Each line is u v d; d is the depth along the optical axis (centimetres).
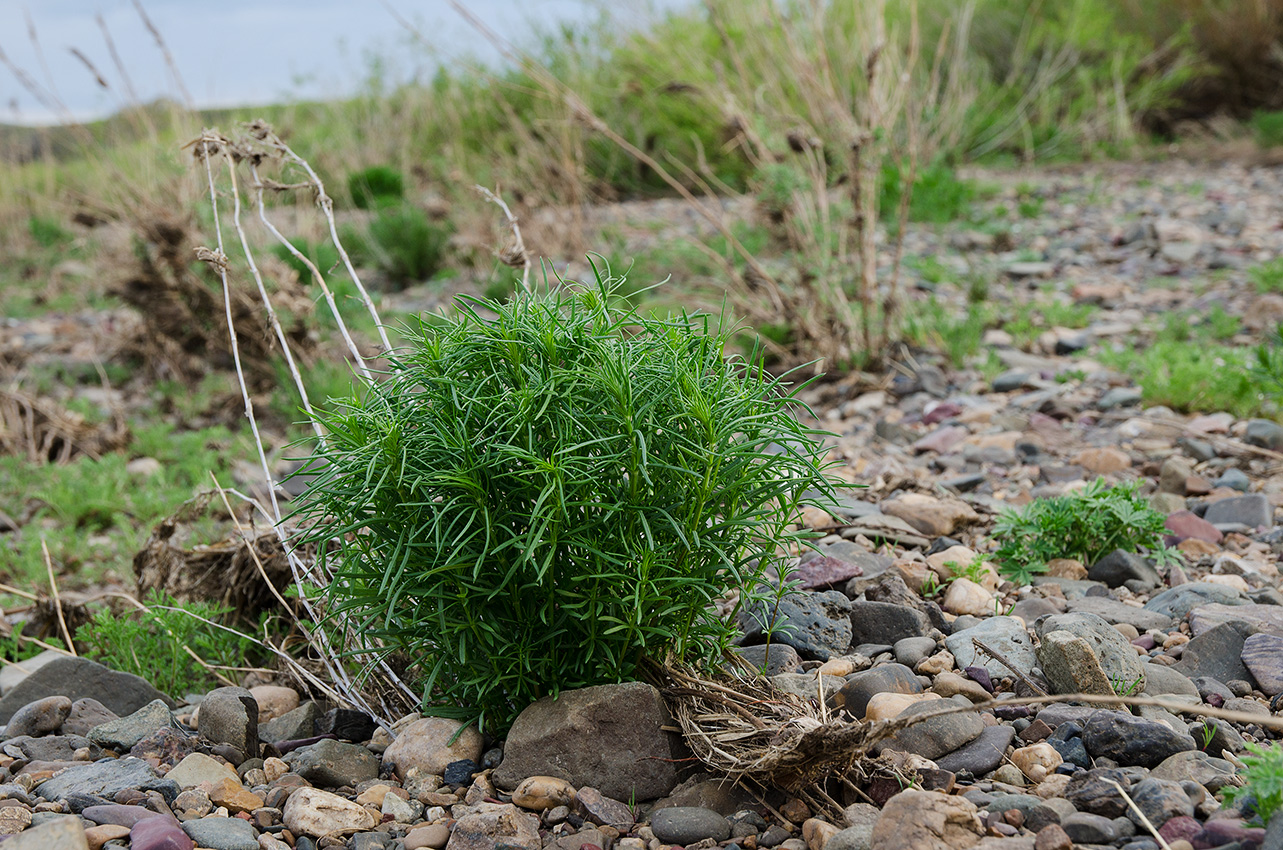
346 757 154
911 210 513
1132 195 544
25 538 237
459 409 141
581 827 142
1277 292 339
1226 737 146
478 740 152
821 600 175
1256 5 768
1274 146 657
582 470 139
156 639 184
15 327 448
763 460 151
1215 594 176
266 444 289
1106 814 136
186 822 141
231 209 354
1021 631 165
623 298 147
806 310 310
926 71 673
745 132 319
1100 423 253
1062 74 749
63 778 150
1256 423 232
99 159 453
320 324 329
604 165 661
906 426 268
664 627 146
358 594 147
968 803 134
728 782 144
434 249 498
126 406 339
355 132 705
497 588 141
